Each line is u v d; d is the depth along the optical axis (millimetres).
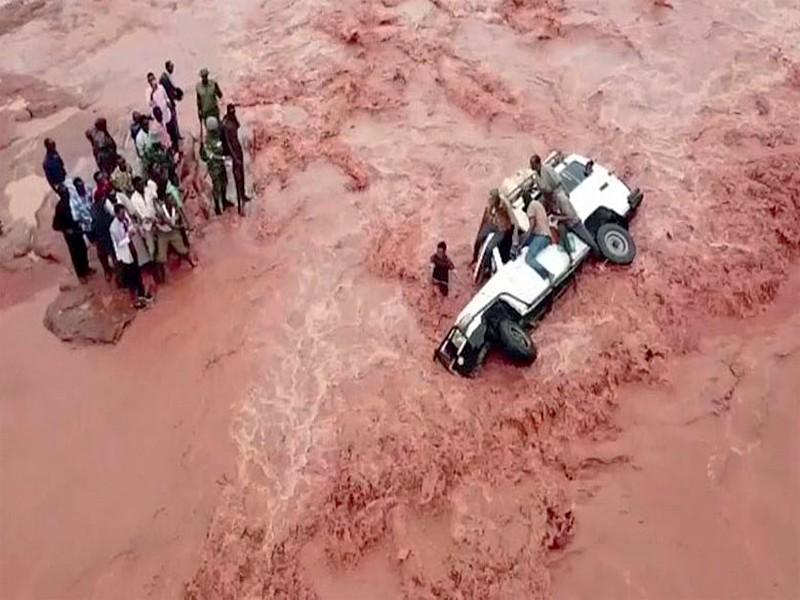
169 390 13375
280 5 20297
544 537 11820
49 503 12211
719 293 14586
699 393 13438
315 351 13742
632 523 12094
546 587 11414
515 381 13328
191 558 11641
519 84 18234
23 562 11664
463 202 15828
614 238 14812
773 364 13828
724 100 17953
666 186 16219
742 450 12867
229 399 13227
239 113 17438
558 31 19484
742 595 11438
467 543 11703
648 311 14273
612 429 13016
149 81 15297
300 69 18516
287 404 13117
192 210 15664
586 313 14219
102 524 12000
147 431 12922
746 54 19016
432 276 14453
